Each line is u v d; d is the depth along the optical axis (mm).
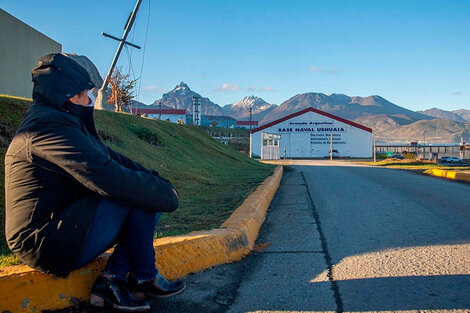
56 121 2223
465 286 3270
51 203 2240
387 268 3777
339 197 9078
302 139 72500
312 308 2859
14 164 2225
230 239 4062
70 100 2457
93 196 2344
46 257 2230
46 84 2324
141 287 2658
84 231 2271
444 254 4246
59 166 2201
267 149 62062
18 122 6117
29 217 2203
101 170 2230
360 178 14844
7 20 12086
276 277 3561
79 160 2184
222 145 24750
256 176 12664
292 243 4863
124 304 2480
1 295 2252
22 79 13016
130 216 2518
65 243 2234
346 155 72188
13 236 2215
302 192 10250
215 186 9531
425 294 3105
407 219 6262
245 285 3342
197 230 4559
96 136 2666
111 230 2414
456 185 11852
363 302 2957
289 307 2879
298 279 3504
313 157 72312
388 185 11875
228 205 6629
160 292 2738
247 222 4883
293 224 6023
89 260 2428
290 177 15914
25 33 13117
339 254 4309
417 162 39781
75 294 2510
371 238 5031
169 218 5383
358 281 3426
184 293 3012
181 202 6867
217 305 2873
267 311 2807
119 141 9961
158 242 3396
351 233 5340
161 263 3125
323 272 3693
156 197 2439
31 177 2201
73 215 2248
